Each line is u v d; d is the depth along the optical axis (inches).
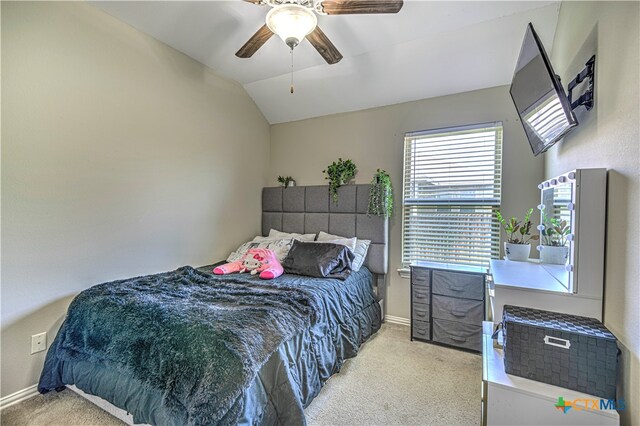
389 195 124.8
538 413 43.8
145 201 99.7
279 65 119.6
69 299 80.7
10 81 70.4
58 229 78.8
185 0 83.3
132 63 95.5
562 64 78.4
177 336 55.8
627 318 41.9
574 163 65.7
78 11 82.4
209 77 122.6
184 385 50.8
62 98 79.4
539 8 82.9
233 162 135.5
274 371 59.4
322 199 138.3
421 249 122.0
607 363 41.7
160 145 104.3
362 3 66.3
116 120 91.4
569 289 52.7
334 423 66.6
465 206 113.6
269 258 109.0
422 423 66.7
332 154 141.9
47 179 76.8
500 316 57.7
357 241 126.1
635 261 40.1
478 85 110.0
